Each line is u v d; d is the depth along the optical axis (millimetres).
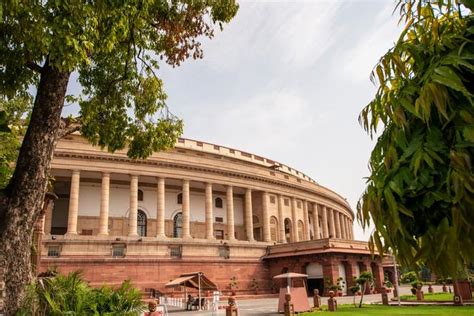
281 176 58750
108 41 9336
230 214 50719
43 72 10320
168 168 46906
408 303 28562
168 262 42688
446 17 2701
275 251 50156
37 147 9766
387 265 55250
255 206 57125
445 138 2182
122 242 41250
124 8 9039
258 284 48094
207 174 49781
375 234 2322
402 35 2822
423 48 2576
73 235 39406
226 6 14359
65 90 10336
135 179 44750
